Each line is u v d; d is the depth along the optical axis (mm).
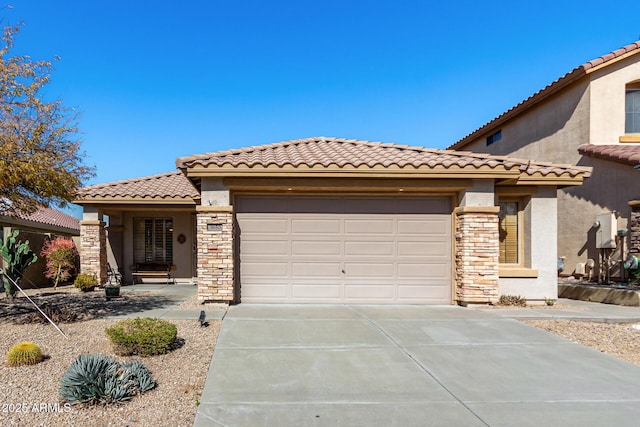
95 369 4656
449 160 9641
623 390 5008
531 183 10336
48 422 4090
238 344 6617
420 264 10297
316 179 9734
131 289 14250
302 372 5477
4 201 9258
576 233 14625
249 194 10156
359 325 7875
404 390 4949
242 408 4418
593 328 8062
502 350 6488
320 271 10180
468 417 4293
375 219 10305
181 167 9242
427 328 7703
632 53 13953
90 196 13703
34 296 12375
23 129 8297
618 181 12992
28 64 8664
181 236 16391
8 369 5461
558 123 15672
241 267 10117
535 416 4324
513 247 11016
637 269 11867
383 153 10719
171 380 5168
